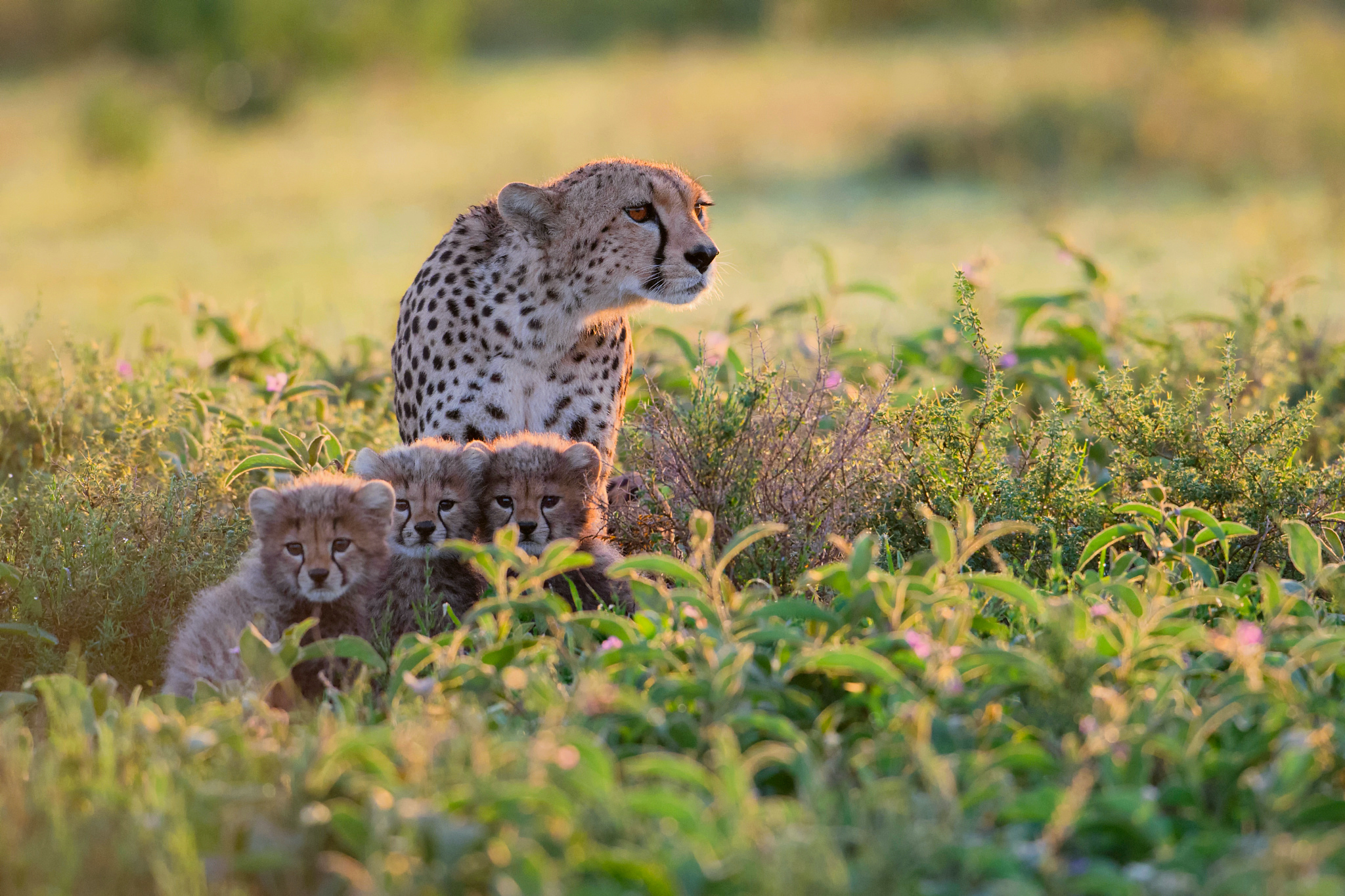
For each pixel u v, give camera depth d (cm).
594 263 1145
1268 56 4684
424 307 1170
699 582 752
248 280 2911
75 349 1480
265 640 763
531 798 557
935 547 771
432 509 979
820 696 723
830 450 1013
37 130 5931
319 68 6450
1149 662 720
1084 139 4016
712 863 540
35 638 889
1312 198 3316
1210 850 558
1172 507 962
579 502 1038
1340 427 1277
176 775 618
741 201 3816
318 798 595
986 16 7375
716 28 8056
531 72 7100
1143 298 2116
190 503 1057
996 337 1781
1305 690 688
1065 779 606
